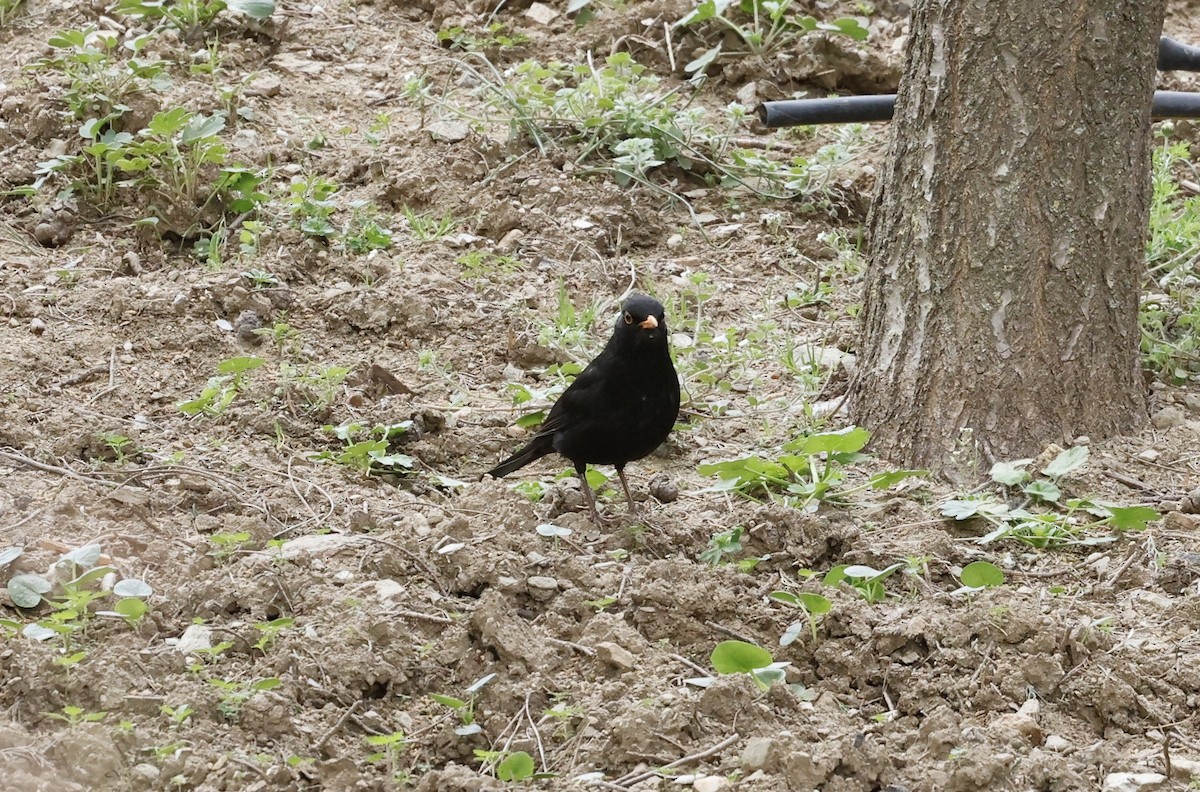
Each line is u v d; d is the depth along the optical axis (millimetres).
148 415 11805
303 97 17297
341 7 19141
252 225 14570
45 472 10539
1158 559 9922
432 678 8344
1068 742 7992
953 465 11266
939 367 11359
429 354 12906
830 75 18094
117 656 8023
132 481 10484
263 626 8461
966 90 11062
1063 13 10867
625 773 7547
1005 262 11141
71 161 15156
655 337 9961
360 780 7324
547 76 17156
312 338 13359
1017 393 11250
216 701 7750
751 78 18219
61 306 13328
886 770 7438
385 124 16703
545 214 15469
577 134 16734
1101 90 11023
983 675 8422
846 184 16453
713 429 12297
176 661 8094
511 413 12203
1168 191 15945
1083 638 8648
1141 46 11117
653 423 10328
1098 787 7520
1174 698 8328
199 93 16641
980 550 10211
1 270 13898
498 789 7188
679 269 15180
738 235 15836
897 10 19250
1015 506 10867
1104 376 11500
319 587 9039
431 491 10938
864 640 8727
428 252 14719
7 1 18000
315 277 14320
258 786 7160
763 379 13164
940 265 11281
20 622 8570
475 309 13812
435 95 17672
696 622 8875
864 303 12062
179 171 14945
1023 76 10945
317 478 10898
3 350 12391
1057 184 11078
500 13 19172
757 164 16453
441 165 16062
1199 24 19812
